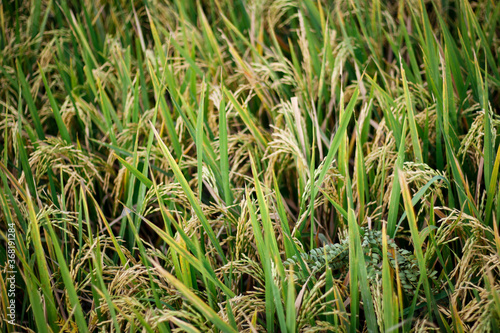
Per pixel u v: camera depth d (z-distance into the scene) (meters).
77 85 2.29
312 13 2.33
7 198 1.99
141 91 2.28
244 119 2.01
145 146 2.13
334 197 1.95
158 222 2.13
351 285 1.76
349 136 2.16
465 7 2.14
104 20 2.65
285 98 2.22
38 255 1.78
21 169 2.09
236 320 1.80
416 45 2.34
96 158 2.12
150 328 1.72
